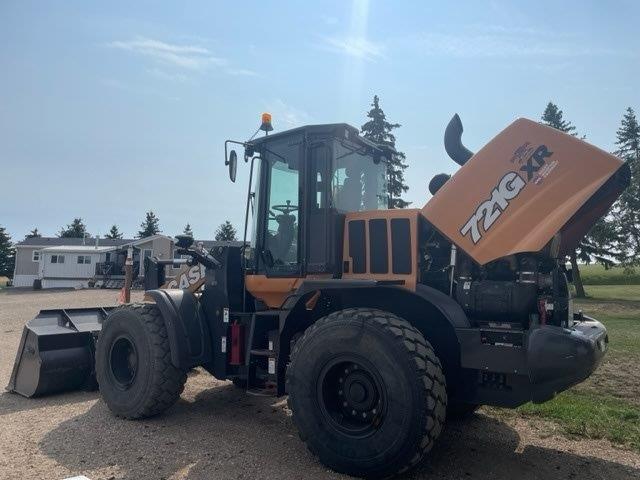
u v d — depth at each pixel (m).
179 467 4.01
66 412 5.52
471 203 4.16
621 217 31.62
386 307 4.48
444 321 4.23
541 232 3.79
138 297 22.05
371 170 5.49
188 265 6.05
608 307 22.17
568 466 4.14
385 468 3.70
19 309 19.08
